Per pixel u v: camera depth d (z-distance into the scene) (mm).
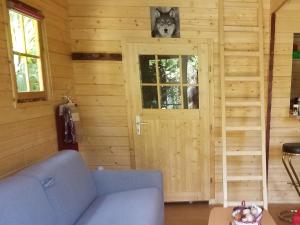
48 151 2484
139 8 3094
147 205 2049
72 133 2768
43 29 2453
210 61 3158
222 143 2961
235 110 3244
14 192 1443
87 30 3131
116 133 3314
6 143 1899
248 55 3018
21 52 2146
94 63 3189
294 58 3230
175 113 3246
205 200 3367
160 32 3121
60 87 2818
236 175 3305
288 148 2807
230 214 2076
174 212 3115
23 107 2092
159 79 3215
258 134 3271
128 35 3137
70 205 1876
